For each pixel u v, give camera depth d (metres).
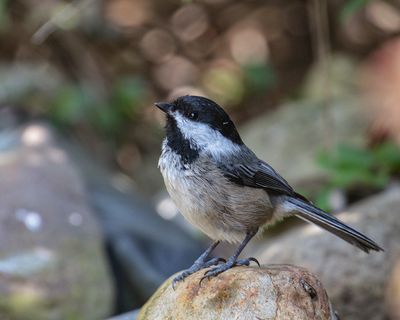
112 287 9.54
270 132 13.71
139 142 15.72
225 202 7.06
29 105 14.47
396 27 15.11
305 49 16.91
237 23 16.91
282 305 6.09
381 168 10.42
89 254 9.78
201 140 7.09
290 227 11.20
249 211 7.16
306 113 13.89
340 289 8.12
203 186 7.00
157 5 16.91
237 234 7.29
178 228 12.16
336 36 16.00
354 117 13.20
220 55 16.94
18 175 10.87
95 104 14.83
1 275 9.16
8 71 15.07
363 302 8.07
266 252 9.08
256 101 16.48
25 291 9.09
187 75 16.75
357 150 10.35
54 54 15.80
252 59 16.59
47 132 12.98
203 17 16.86
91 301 9.32
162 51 16.91
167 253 10.73
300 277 6.29
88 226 10.20
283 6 16.78
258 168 7.34
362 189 10.84
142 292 10.11
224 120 7.29
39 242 9.73
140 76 16.47
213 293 6.28
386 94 13.09
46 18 14.93
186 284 6.51
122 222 11.05
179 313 6.33
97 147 14.85
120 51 16.61
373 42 15.48
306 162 12.27
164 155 7.21
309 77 15.79
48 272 9.35
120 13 16.75
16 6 15.23
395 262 8.25
